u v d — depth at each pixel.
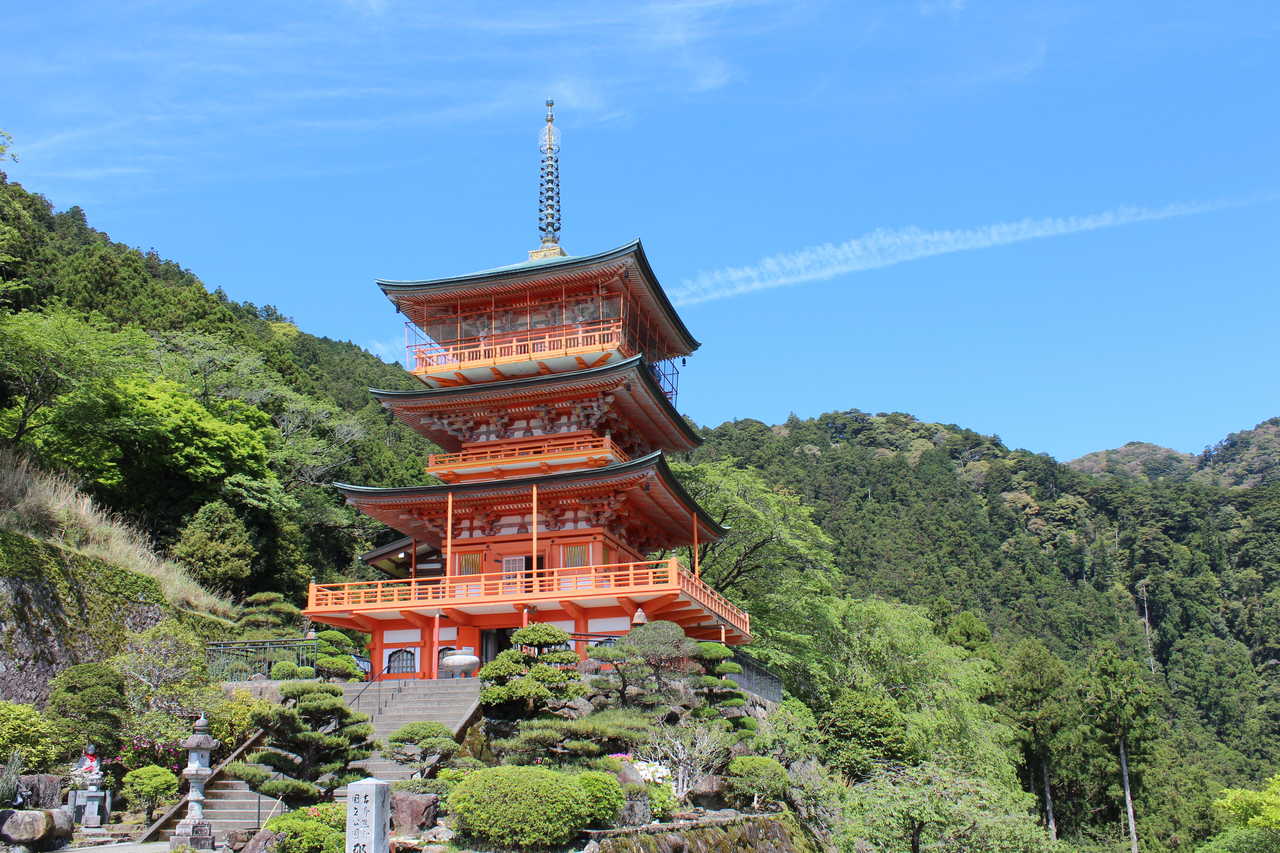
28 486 43.94
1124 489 198.62
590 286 55.19
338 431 80.69
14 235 65.38
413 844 25.03
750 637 53.53
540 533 50.22
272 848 23.91
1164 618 158.75
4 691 35.81
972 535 168.62
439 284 55.41
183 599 48.78
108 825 29.41
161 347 73.19
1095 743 85.31
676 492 49.66
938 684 58.12
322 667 42.06
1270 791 60.84
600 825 26.81
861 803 38.91
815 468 184.00
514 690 31.80
